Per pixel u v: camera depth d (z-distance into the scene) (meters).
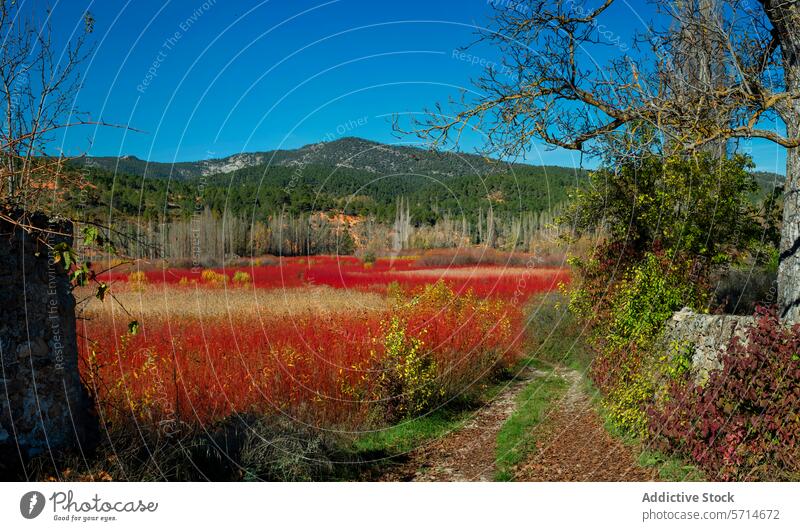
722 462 5.46
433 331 11.76
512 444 7.74
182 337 10.27
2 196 4.63
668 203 10.57
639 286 9.35
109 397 5.87
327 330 11.52
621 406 7.85
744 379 5.54
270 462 6.12
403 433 8.47
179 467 5.43
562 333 14.46
